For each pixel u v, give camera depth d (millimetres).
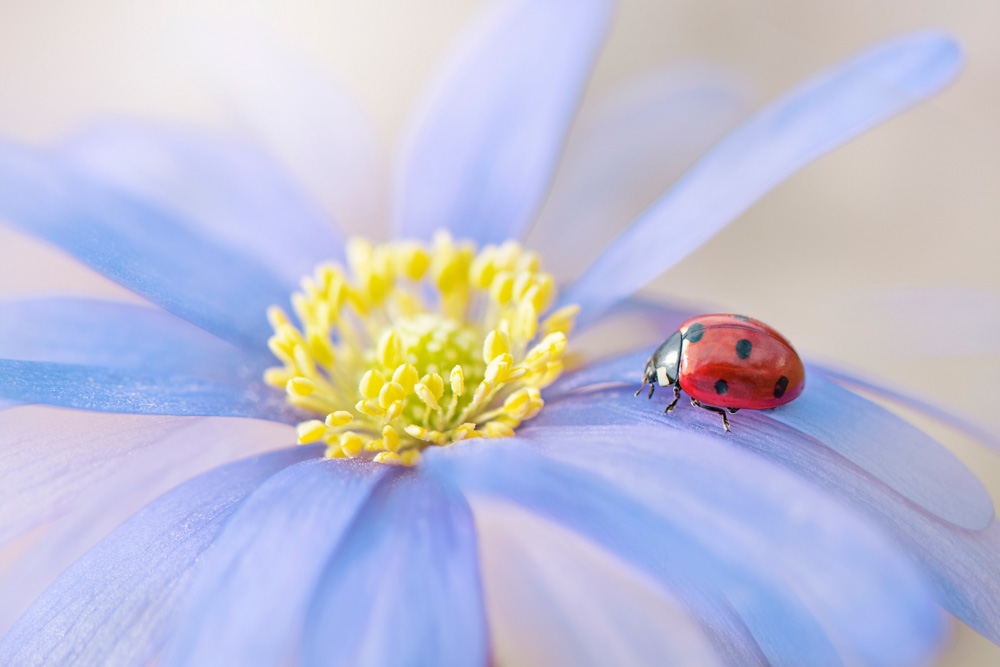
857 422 119
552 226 157
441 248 137
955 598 113
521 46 142
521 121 141
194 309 128
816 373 123
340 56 211
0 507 119
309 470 119
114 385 122
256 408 128
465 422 128
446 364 132
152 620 115
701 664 130
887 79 127
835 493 115
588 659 130
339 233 142
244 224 141
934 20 171
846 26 182
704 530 110
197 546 117
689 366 120
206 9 207
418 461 124
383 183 160
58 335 128
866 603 108
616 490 111
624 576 131
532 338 133
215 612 109
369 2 213
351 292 136
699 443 113
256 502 115
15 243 177
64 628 116
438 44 213
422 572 112
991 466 155
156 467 130
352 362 134
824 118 128
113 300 131
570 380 130
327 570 112
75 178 132
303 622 109
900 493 116
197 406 124
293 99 152
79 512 129
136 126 146
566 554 134
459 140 142
